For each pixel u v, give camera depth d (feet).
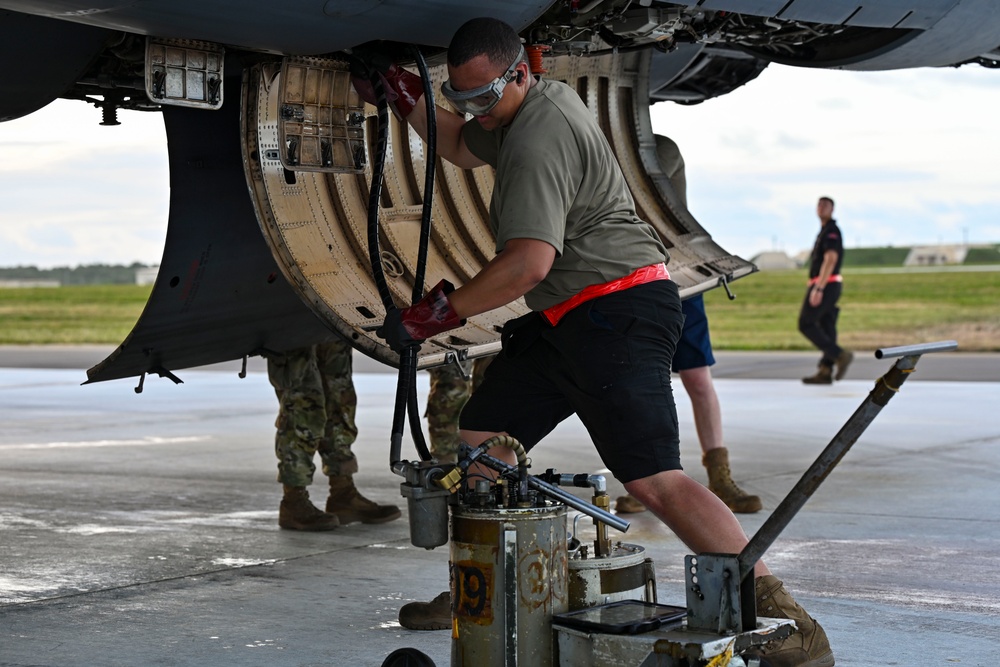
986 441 28.19
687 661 8.29
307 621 13.12
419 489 9.16
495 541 8.84
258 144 13.89
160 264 15.44
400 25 11.61
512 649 8.80
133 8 10.80
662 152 19.83
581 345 10.24
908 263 171.12
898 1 15.58
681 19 15.74
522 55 10.24
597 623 8.64
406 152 16.20
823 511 19.44
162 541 17.47
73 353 67.41
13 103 14.46
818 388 42.50
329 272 14.47
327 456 18.88
